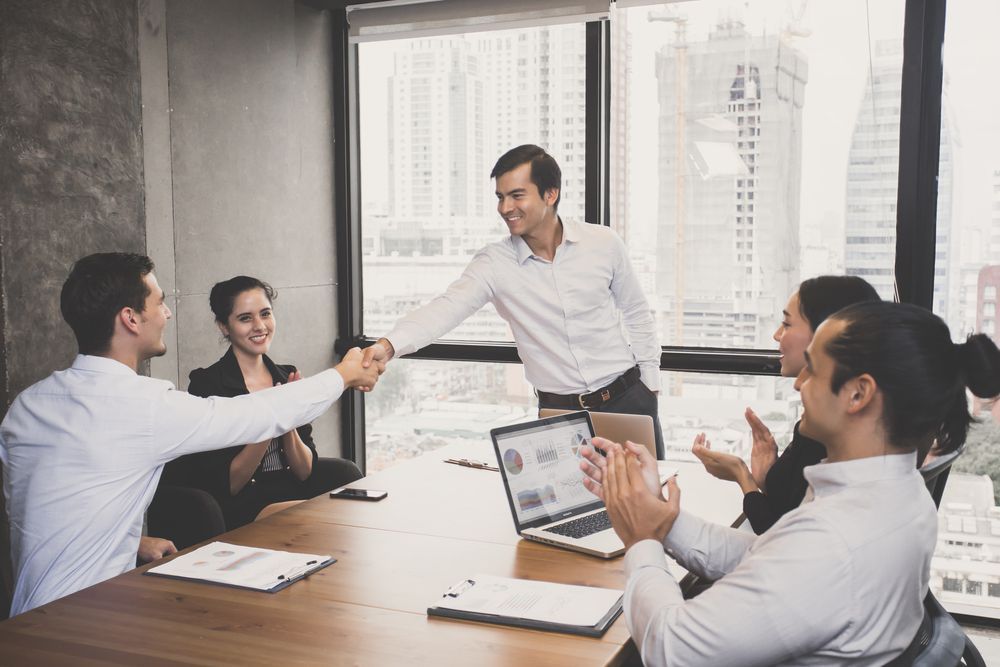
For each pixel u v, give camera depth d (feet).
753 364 13.03
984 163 11.68
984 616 11.97
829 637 3.89
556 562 6.47
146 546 7.74
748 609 3.92
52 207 10.25
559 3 13.44
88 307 6.81
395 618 5.43
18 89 9.80
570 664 4.77
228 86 13.01
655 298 13.70
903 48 11.91
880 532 3.91
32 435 6.73
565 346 10.89
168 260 12.11
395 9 14.48
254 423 7.22
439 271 15.29
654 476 5.26
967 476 11.87
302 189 14.57
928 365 3.90
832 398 4.11
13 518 6.86
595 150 13.67
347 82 15.17
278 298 14.19
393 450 15.70
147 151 11.69
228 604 5.67
